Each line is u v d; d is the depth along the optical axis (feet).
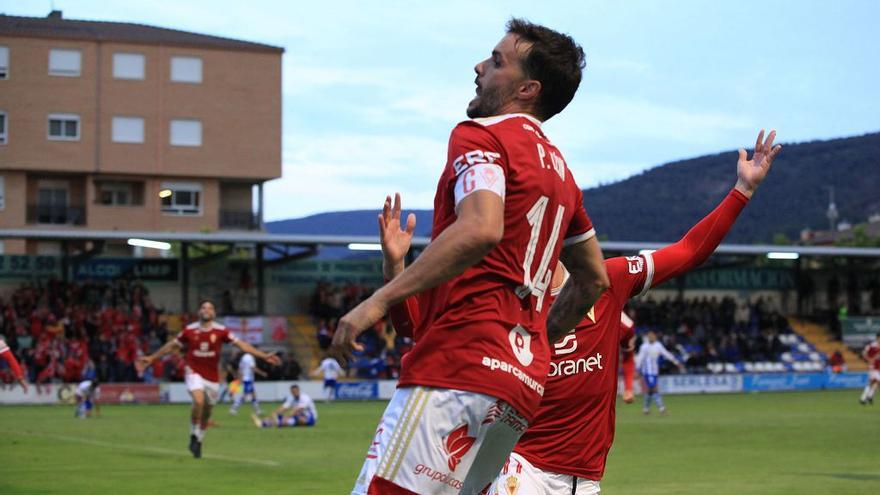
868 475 48.85
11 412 111.24
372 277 171.42
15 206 205.67
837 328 182.70
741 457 58.65
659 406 104.53
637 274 19.80
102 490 43.01
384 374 150.00
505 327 12.60
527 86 13.51
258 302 164.45
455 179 12.53
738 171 19.90
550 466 19.57
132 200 214.28
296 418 89.40
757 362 170.30
